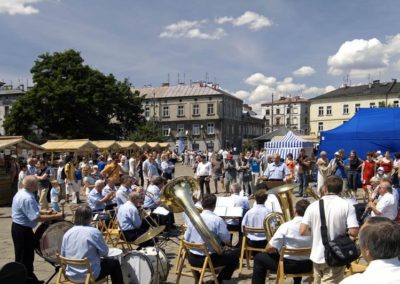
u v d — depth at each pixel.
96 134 46.59
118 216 8.02
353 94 76.25
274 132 33.41
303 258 5.26
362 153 17.50
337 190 4.56
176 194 6.04
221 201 8.59
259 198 7.11
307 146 24.39
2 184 17.12
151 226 8.59
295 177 17.20
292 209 6.06
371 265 2.42
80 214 5.32
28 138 46.72
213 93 79.88
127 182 10.14
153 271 5.67
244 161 17.59
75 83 44.91
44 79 44.56
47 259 5.66
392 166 14.44
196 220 5.77
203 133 80.06
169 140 81.88
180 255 7.11
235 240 9.45
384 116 17.56
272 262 5.49
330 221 4.40
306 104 111.44
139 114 54.00
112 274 5.58
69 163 16.95
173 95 82.69
